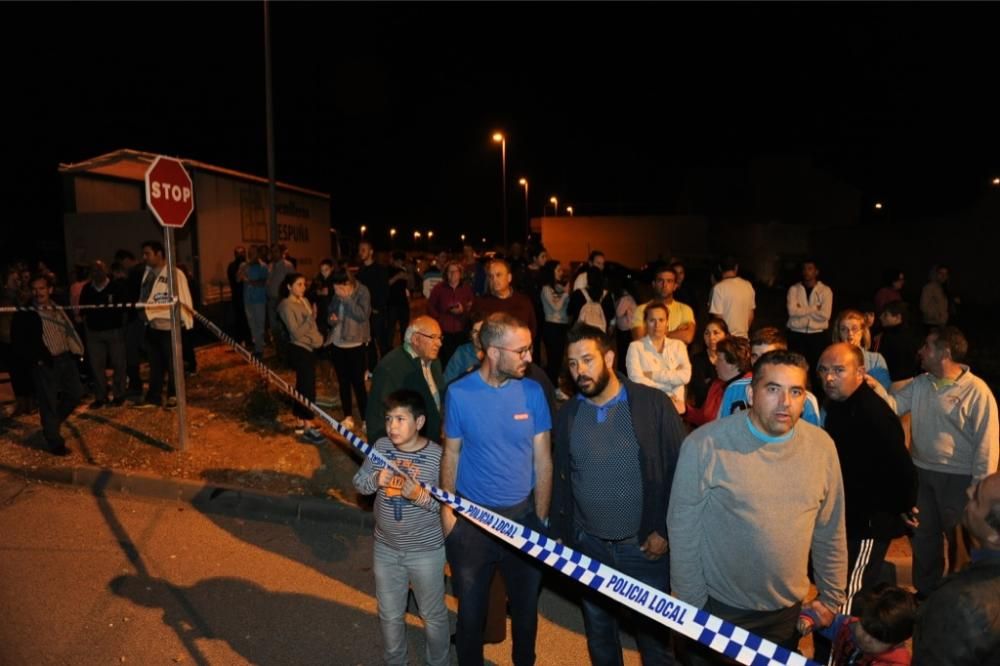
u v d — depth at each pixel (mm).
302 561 5402
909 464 3641
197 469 7031
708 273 36250
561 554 2953
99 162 14000
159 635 4359
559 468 3471
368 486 3689
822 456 2865
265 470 6969
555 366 10164
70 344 7840
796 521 2814
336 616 4609
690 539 2945
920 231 26625
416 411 3680
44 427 7371
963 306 21953
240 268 13695
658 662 3373
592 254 10242
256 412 8609
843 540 3008
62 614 4582
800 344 9125
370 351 10969
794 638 3012
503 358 3412
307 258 20938
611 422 3359
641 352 5461
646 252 49156
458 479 3635
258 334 12859
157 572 5184
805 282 9102
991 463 4086
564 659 4211
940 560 4434
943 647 1922
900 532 3781
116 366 9336
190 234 14508
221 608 4688
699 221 48406
